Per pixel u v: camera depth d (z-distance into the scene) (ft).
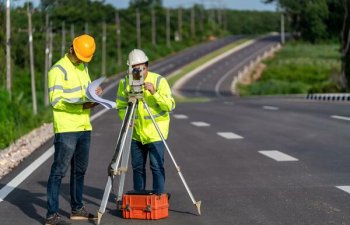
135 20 494.59
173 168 38.40
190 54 449.48
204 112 98.48
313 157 41.57
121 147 24.13
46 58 142.82
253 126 67.97
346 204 26.55
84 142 25.03
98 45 370.94
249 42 490.08
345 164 38.14
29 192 31.55
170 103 25.13
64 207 27.78
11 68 108.99
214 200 28.27
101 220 24.91
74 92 24.21
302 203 27.02
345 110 88.84
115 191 31.45
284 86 265.95
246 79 322.34
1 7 107.96
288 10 233.35
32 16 128.57
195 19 604.08
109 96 240.73
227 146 49.78
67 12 156.66
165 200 25.13
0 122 69.51
